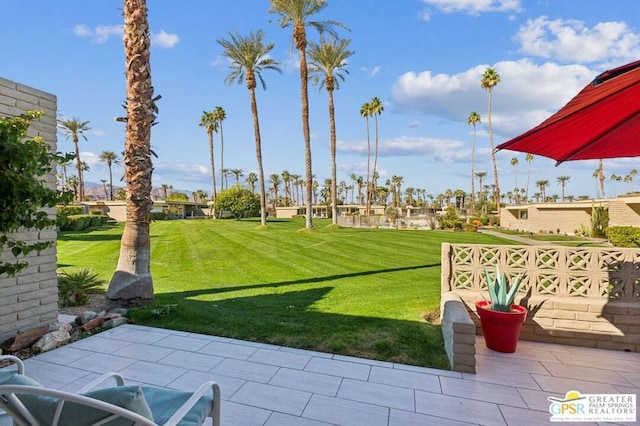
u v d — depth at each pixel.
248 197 39.34
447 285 4.38
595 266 3.89
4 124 2.29
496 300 3.62
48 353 3.44
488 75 34.97
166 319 4.45
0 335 3.49
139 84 4.91
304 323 4.30
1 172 2.20
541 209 28.03
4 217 2.32
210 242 14.51
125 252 4.91
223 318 4.50
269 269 8.75
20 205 2.38
